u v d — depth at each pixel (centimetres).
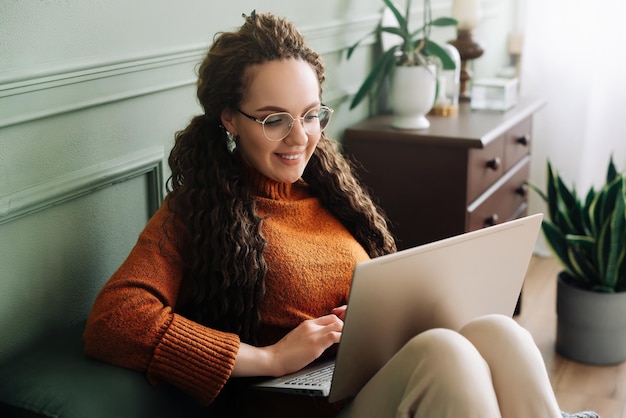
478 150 209
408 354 109
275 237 130
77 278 139
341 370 113
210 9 165
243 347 119
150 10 147
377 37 240
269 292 129
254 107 126
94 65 133
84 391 110
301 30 193
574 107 306
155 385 115
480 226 218
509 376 111
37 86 123
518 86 316
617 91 301
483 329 115
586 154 309
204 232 125
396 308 113
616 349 219
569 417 157
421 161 209
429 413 105
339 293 134
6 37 118
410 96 211
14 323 128
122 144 145
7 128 121
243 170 134
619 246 208
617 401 200
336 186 143
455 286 119
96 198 141
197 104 165
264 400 130
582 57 301
